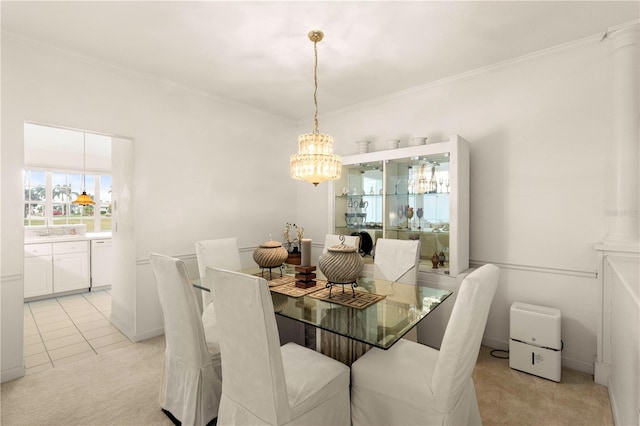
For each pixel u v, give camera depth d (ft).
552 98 8.39
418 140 10.15
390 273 8.77
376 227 11.37
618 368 5.99
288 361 5.32
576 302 8.07
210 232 11.59
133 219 9.71
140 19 7.07
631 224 7.11
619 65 7.25
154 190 10.10
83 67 8.68
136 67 9.43
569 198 8.18
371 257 11.48
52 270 14.37
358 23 7.22
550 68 8.40
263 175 13.47
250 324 4.26
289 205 14.62
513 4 6.55
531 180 8.73
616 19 7.06
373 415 5.14
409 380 4.86
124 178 10.37
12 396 6.81
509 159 9.09
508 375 7.71
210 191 11.59
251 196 12.99
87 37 7.80
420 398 4.68
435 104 10.52
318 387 4.76
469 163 9.78
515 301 9.00
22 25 7.28
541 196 8.58
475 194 9.73
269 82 10.56
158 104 10.19
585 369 7.86
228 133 12.18
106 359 8.53
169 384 6.10
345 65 9.32
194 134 11.12
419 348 5.84
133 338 9.73
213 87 11.00
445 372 4.51
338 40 7.95
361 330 4.84
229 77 10.16
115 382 7.39
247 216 12.84
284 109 13.28
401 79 10.29
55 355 8.78
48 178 16.53
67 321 11.53
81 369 7.98
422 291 6.92
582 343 7.97
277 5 6.58
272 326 4.17
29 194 15.98
